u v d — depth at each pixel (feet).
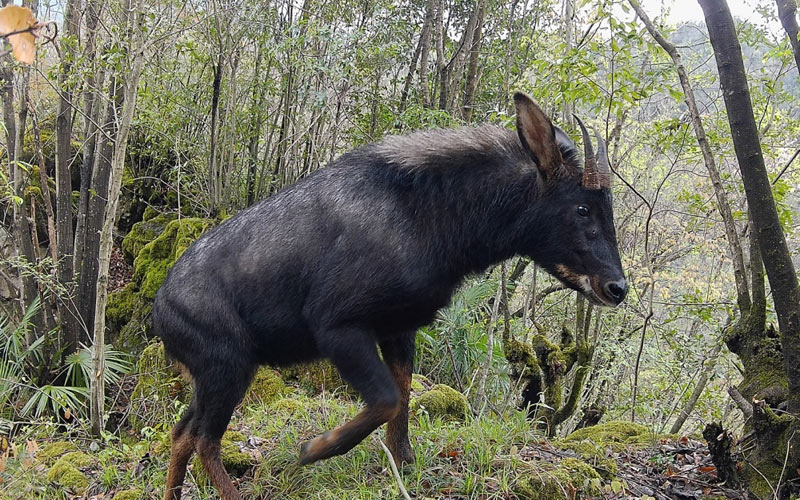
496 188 12.41
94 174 26.91
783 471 12.32
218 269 12.90
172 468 13.07
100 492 14.85
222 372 12.66
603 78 26.58
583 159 13.04
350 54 29.63
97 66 24.75
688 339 29.12
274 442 15.17
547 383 21.07
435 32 35.45
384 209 12.02
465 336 25.14
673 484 14.10
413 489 12.42
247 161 36.32
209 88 34.40
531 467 12.90
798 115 31.40
